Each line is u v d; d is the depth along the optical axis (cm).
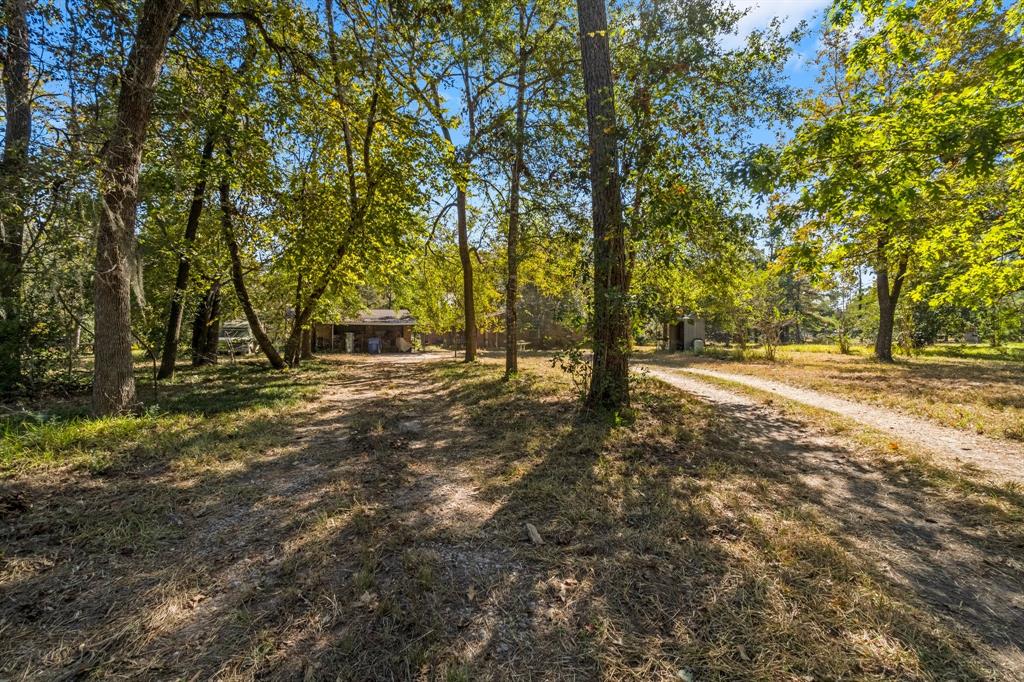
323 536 310
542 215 984
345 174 1204
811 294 3981
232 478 420
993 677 190
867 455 530
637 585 253
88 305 762
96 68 521
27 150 481
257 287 1700
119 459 458
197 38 726
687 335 2664
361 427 630
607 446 522
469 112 1333
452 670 191
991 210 906
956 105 588
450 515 346
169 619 224
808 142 645
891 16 746
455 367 1552
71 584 251
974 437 613
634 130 619
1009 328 1205
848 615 227
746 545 297
